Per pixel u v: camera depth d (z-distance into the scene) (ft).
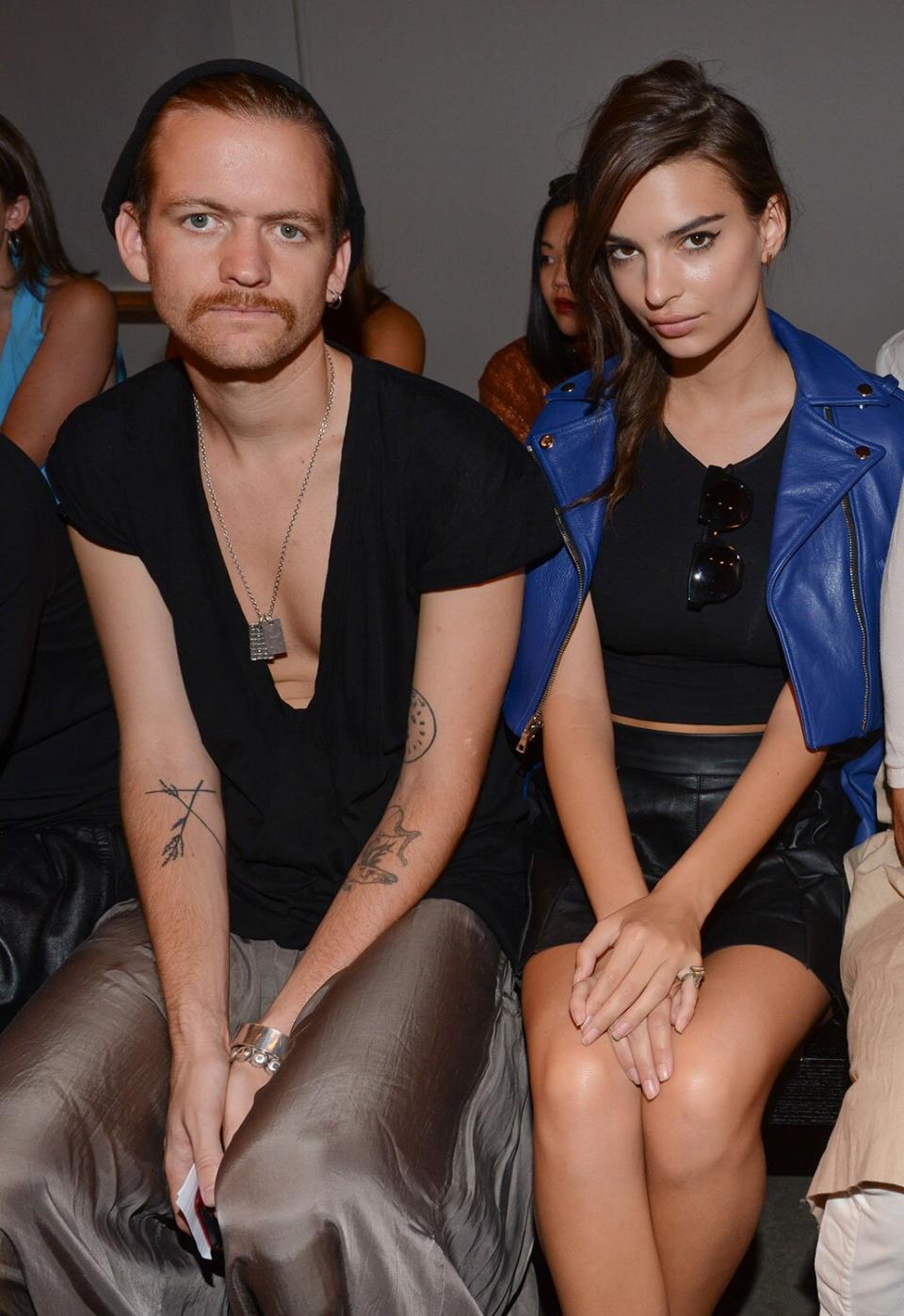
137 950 4.73
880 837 4.91
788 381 4.93
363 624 4.67
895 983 4.27
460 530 4.54
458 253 14.32
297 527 4.71
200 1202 4.17
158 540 4.78
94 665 5.68
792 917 4.74
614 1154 4.14
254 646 4.77
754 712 5.05
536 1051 4.29
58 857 5.38
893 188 13.28
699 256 4.50
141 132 4.27
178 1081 4.27
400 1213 3.78
